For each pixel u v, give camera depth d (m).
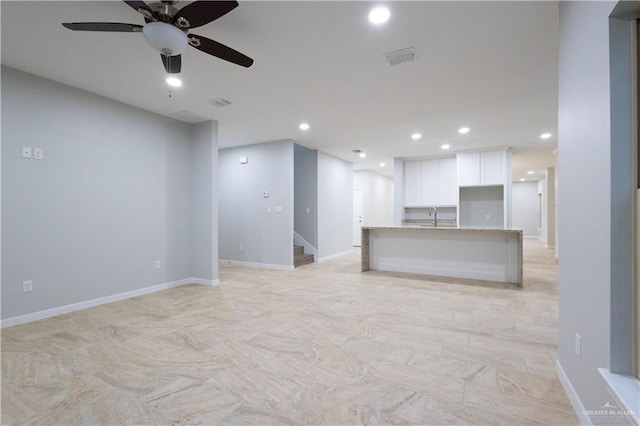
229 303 3.86
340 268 6.29
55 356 2.44
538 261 6.92
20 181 3.14
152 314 3.45
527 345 2.63
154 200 4.48
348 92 3.69
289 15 2.26
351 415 1.73
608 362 1.36
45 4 2.15
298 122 4.89
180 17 1.88
